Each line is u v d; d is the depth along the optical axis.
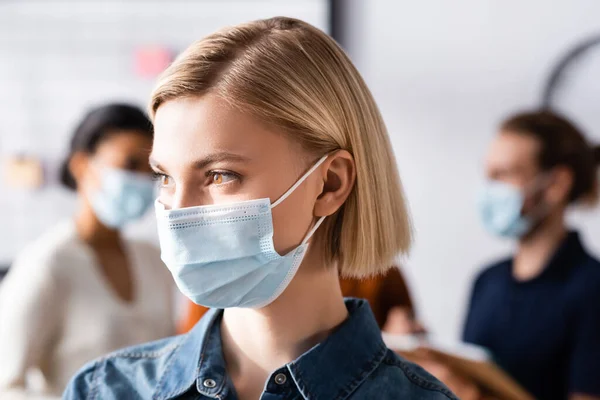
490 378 1.60
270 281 0.96
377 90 3.21
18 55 3.24
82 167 2.25
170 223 0.95
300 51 0.96
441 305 3.22
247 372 0.99
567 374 2.07
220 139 0.90
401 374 1.00
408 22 3.17
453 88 3.16
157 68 3.20
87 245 2.19
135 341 2.16
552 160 2.25
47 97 3.25
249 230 0.94
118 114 2.26
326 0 3.15
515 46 3.11
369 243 1.01
